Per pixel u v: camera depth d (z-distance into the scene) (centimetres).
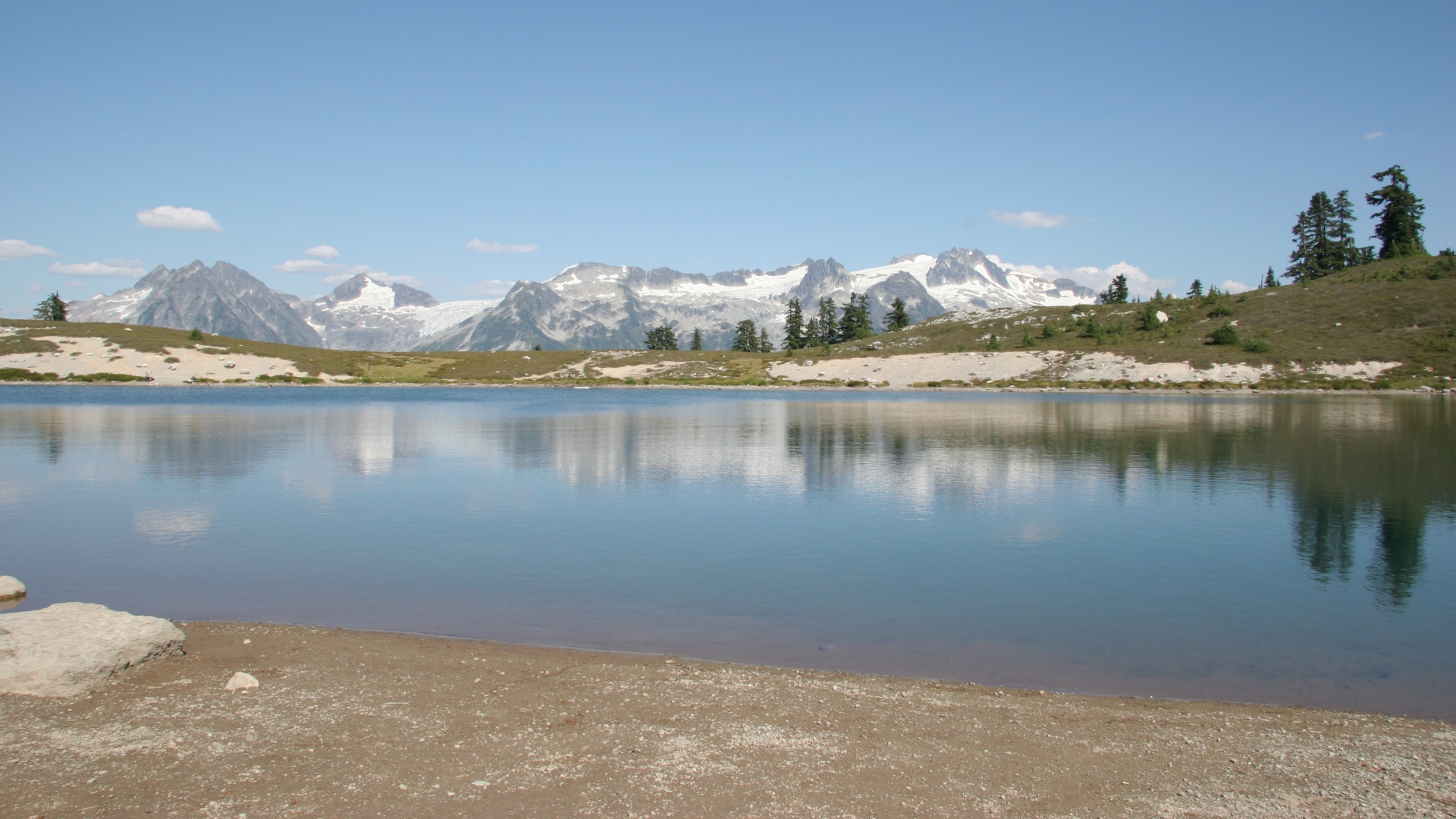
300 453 4209
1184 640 1395
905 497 2948
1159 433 5378
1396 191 17600
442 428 5759
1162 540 2234
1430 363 10888
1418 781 856
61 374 12381
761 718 1002
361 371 14862
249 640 1298
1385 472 3547
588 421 6525
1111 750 928
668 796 793
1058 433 5381
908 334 18162
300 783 811
